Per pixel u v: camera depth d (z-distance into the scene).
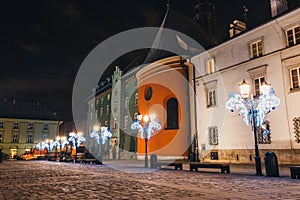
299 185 9.12
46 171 17.09
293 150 17.55
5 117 66.75
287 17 18.81
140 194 7.27
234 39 22.52
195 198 6.55
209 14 35.28
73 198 6.69
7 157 61.91
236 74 22.20
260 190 7.95
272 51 19.69
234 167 18.28
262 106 19.27
